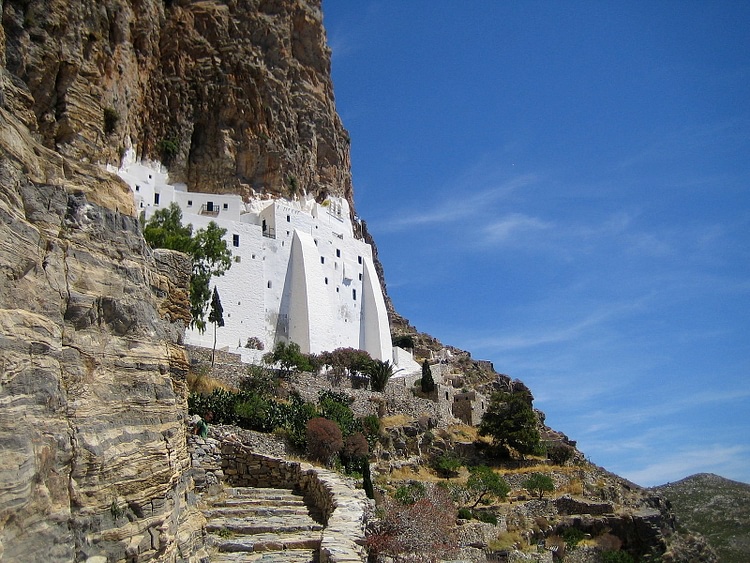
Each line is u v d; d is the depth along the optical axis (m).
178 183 78.94
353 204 105.56
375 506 25.58
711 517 101.50
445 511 34.75
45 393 8.44
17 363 7.88
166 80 82.06
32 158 9.30
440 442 61.25
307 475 24.34
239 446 25.45
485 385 95.19
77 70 57.56
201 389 40.88
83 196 10.35
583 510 59.12
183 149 80.56
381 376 64.25
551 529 52.81
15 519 7.45
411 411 63.84
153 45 81.62
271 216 77.94
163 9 85.12
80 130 56.69
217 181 81.94
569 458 73.62
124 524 9.89
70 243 9.80
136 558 9.95
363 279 89.31
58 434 8.62
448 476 56.03
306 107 95.81
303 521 20.52
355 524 17.45
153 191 72.62
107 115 67.25
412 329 121.75
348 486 22.41
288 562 16.72
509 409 68.69
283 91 91.19
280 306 75.25
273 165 85.88
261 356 61.66
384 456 51.97
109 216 10.92
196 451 24.08
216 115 83.94
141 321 11.42
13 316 8.01
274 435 35.38
